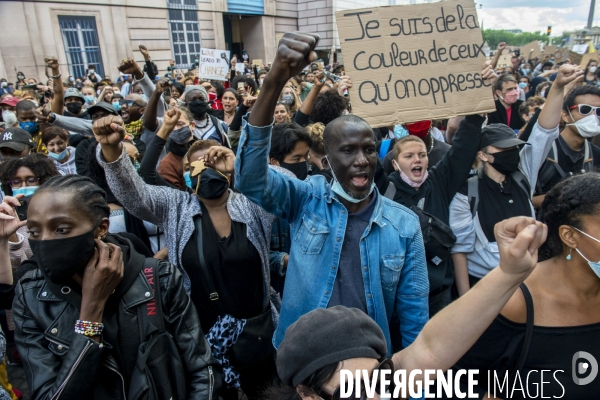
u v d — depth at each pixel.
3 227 1.68
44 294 1.35
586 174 1.40
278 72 1.41
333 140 1.64
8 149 3.65
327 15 26.66
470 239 2.55
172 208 2.09
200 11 22.88
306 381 1.00
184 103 5.88
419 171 2.59
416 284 1.74
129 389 1.36
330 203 1.74
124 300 1.41
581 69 2.48
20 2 16.64
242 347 2.06
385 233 1.69
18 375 3.16
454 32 2.45
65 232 1.26
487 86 2.45
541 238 0.99
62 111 5.38
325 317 1.06
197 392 1.51
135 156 2.93
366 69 2.44
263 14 26.25
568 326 1.38
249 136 1.56
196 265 2.04
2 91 13.02
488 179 2.59
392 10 2.42
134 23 20.12
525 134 3.42
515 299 1.42
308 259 1.72
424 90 2.45
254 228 2.12
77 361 1.24
